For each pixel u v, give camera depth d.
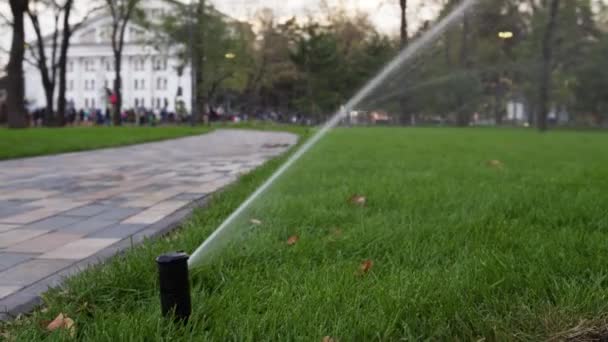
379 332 2.10
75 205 5.89
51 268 3.39
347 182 6.50
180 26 51.69
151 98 96.06
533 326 2.16
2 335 2.23
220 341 2.07
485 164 8.88
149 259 3.08
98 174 9.05
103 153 14.09
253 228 4.01
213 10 51.53
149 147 16.78
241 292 2.57
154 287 2.70
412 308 2.32
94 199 6.31
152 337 2.07
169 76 95.25
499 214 4.31
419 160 9.66
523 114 44.62
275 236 3.73
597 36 39.16
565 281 2.60
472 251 3.25
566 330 2.11
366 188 5.84
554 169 8.04
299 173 7.63
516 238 3.52
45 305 2.65
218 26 51.59
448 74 33.03
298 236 3.68
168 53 62.84
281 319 2.21
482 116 43.41
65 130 25.31
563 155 11.02
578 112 43.91
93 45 97.38
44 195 6.64
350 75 48.59
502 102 42.62
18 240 4.20
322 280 2.72
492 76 39.53
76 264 3.48
